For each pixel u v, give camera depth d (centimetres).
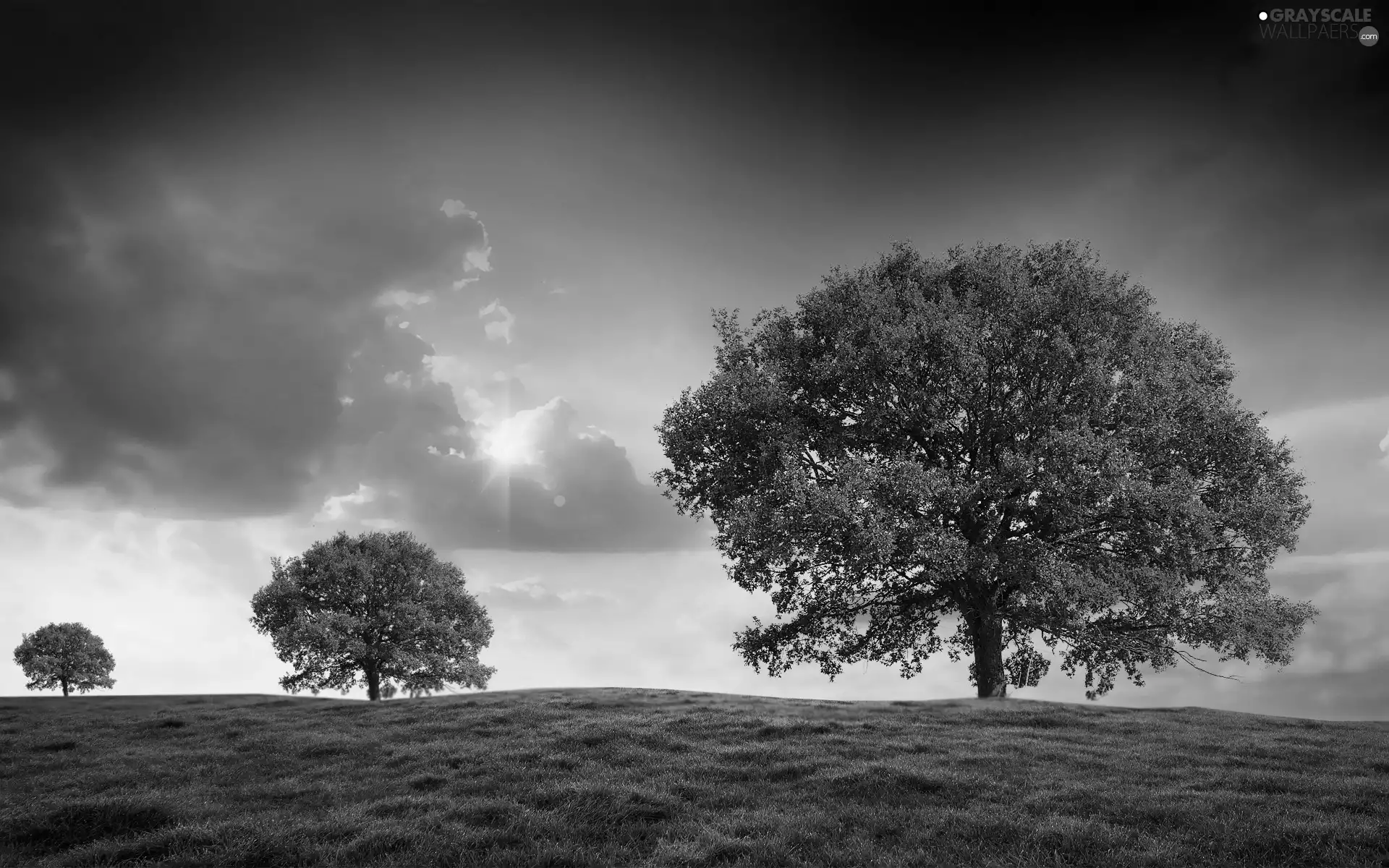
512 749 1847
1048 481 2598
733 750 1794
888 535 2606
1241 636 2894
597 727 2066
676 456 3322
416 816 1277
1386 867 1014
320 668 5275
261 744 2103
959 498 2702
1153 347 3050
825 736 1992
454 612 5800
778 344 3253
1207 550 2998
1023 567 2719
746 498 2927
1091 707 2688
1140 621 3067
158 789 1625
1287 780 1462
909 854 1055
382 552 5534
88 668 7788
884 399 3045
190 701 3356
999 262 3175
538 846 1082
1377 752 1794
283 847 1102
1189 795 1352
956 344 2762
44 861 1112
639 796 1358
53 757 2020
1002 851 1076
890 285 3169
